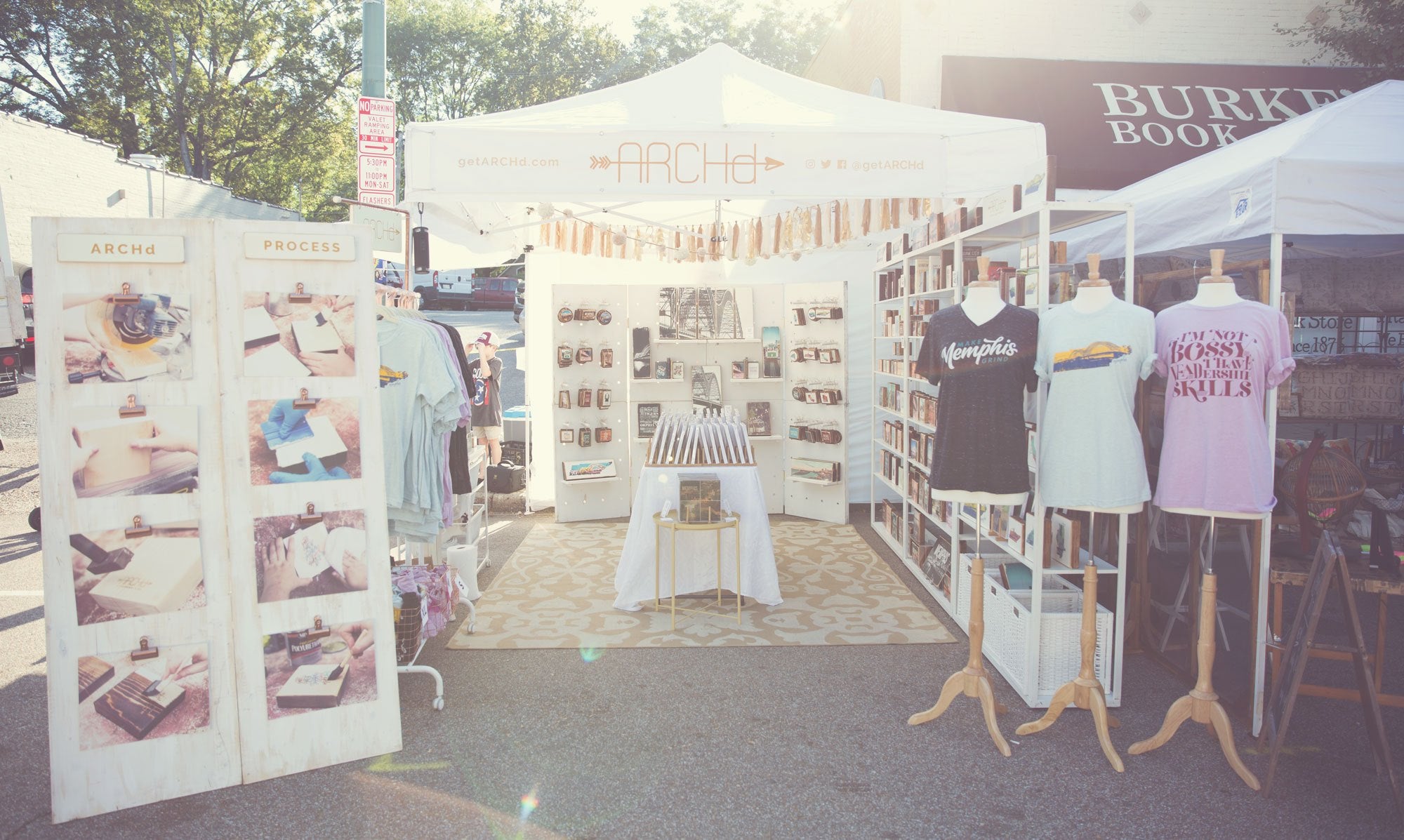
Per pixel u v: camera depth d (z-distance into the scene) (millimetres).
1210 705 3062
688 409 7453
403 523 3805
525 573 5699
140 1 21297
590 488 7363
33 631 4301
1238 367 3064
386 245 4562
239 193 25562
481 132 3850
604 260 7879
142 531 2805
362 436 3070
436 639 4398
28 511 6809
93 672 2754
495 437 7711
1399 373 5469
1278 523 3889
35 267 2689
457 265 6535
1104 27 8492
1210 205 3666
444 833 2635
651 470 4879
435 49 29094
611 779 2959
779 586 5320
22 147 12617
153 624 2818
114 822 2703
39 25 21328
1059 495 3289
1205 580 3111
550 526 7137
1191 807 2793
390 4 29266
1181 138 8078
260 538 2941
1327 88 8359
